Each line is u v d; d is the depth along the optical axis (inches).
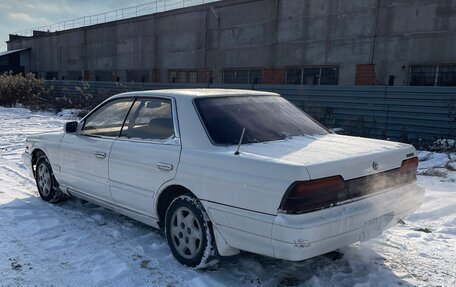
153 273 141.3
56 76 1576.0
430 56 586.2
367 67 660.1
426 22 586.6
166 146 149.6
